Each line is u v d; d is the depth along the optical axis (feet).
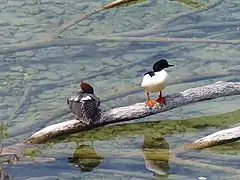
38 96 55.57
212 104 54.39
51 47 64.03
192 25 67.77
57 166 46.06
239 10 71.41
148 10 71.77
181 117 52.80
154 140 49.90
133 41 64.28
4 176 44.09
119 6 72.28
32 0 73.41
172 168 45.75
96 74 59.06
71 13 70.64
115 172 45.27
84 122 49.19
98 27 67.97
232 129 48.39
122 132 50.72
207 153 47.67
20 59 61.87
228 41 63.52
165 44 64.39
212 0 73.61
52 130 48.98
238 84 54.13
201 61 61.41
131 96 55.57
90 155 47.50
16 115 52.75
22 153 47.29
